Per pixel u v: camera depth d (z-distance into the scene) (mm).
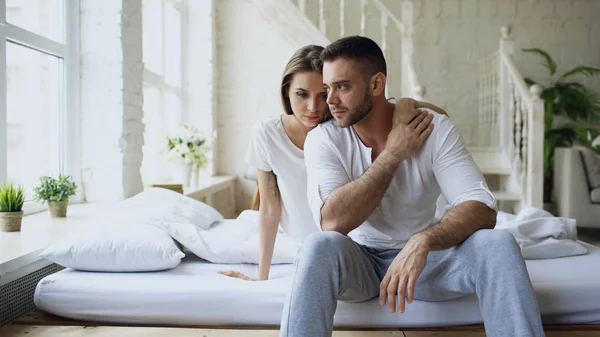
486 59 6254
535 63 6785
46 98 3059
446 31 6762
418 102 1772
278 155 2055
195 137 4398
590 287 1845
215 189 4738
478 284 1465
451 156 1634
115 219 2232
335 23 6508
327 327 1414
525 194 4898
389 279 1495
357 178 1602
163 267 2018
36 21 2949
